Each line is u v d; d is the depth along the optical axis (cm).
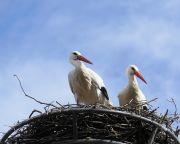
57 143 1121
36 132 1151
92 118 1141
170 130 1187
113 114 1122
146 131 1139
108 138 1130
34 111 1164
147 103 1287
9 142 1152
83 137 1132
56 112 1114
